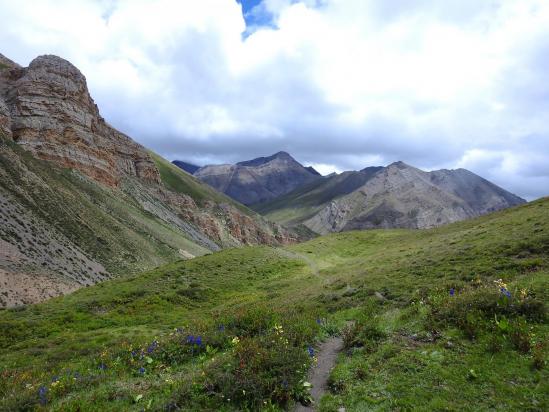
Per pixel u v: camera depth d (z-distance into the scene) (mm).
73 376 12352
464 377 9680
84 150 180375
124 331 28875
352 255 78062
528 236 26578
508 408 8227
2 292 59469
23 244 79438
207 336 14195
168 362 13000
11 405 10047
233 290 47062
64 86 187250
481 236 34094
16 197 96625
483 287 16203
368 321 15031
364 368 11023
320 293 29016
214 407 8992
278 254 75000
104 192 171000
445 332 12562
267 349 11375
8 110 162500
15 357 22812
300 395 9719
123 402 9695
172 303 39969
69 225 106750
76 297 43750
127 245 127625
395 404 8930
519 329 11062
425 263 29094
